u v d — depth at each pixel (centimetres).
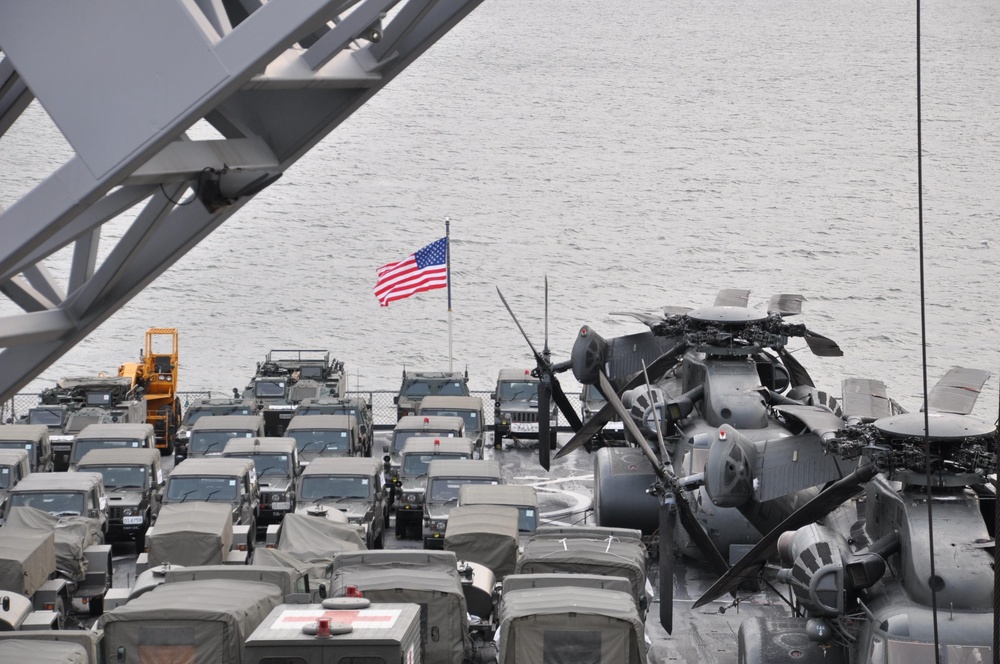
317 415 4791
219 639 2342
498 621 2706
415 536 4156
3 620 2670
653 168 17562
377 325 9488
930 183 15562
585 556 2830
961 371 2806
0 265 958
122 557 3950
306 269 11556
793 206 14388
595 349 3841
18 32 945
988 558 2309
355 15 1130
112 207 1126
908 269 10944
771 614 3089
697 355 3872
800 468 2780
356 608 2262
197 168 1124
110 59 938
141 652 2336
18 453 4228
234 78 928
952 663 2188
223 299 10369
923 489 2427
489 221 13950
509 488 3712
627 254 12069
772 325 3822
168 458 5431
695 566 3744
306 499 3962
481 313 9812
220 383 7875
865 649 2292
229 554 3472
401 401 5481
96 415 5125
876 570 2336
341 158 18662
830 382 7400
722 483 2723
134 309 10000
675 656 3075
